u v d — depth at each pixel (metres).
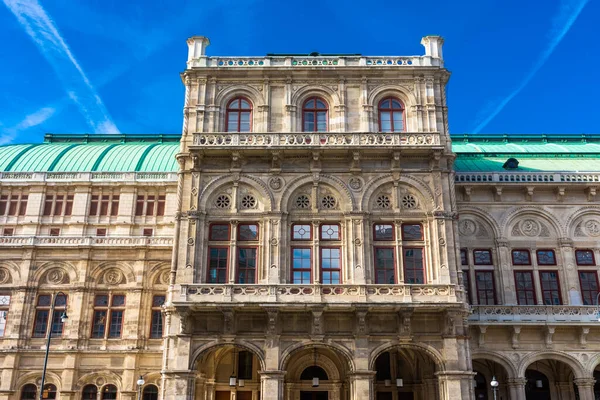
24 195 48.31
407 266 32.78
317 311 30.52
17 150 53.22
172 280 31.91
